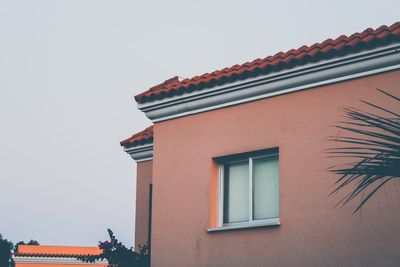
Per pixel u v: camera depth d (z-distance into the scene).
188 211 13.06
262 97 12.32
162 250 13.29
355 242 10.64
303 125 11.70
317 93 11.62
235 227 12.19
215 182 12.91
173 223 13.25
